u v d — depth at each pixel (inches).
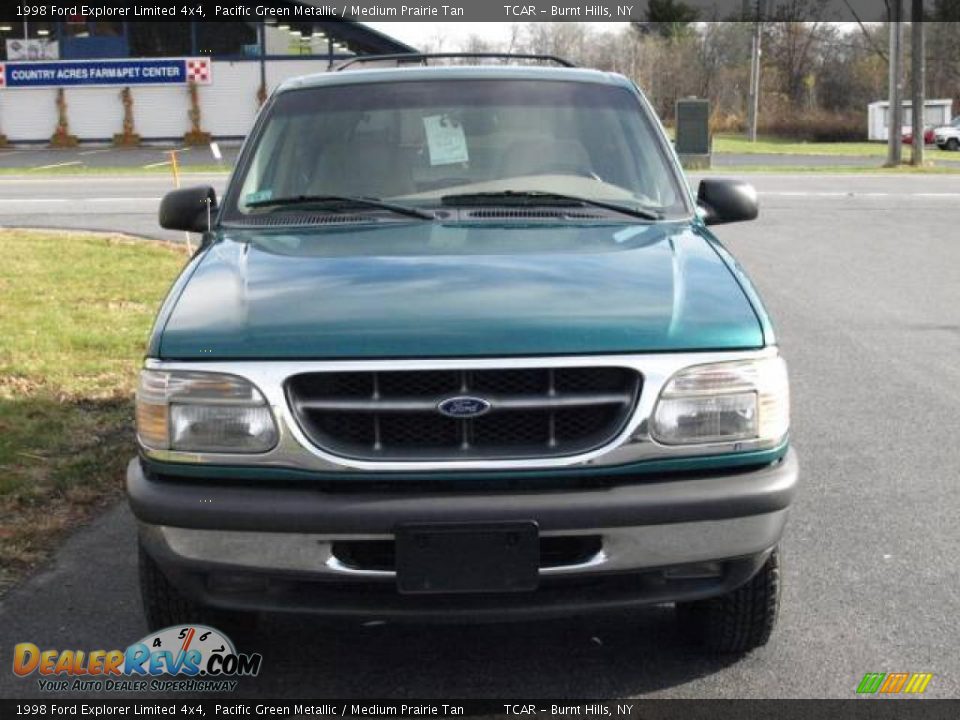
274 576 128.1
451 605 128.7
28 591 174.1
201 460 128.3
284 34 1844.2
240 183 179.5
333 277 141.6
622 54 3058.6
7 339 334.6
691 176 1079.0
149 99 1845.5
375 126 185.2
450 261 146.6
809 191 900.6
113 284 437.7
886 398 287.6
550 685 144.9
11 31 1833.2
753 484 129.0
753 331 132.3
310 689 145.1
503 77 194.1
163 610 147.6
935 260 529.7
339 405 126.5
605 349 127.1
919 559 185.5
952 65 3223.4
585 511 124.8
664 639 157.2
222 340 129.7
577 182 177.9
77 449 241.1
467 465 125.1
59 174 1146.7
